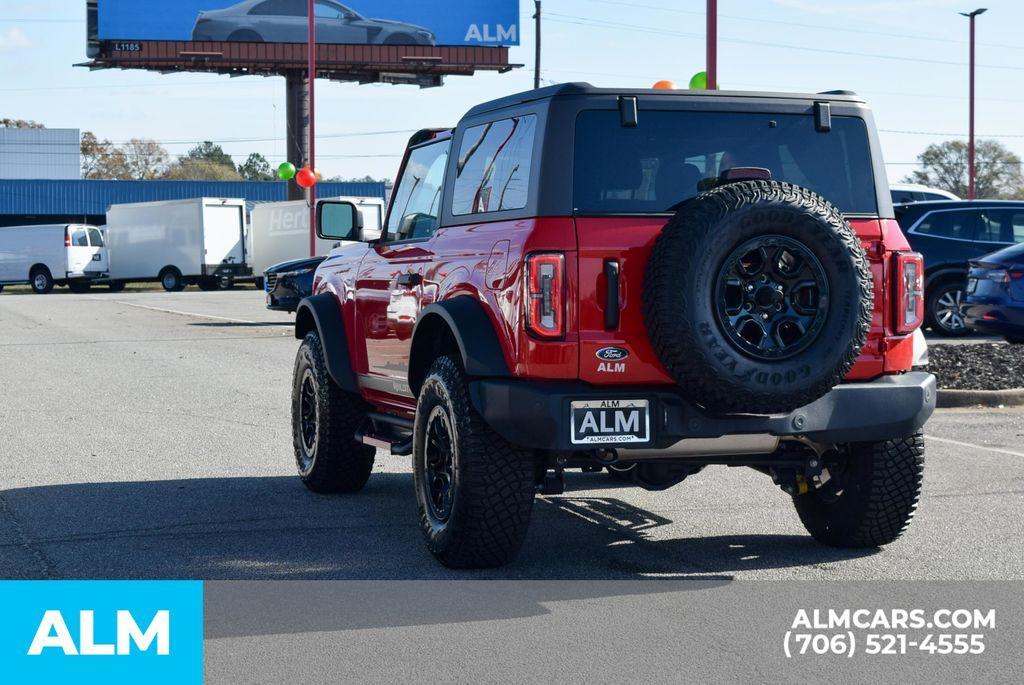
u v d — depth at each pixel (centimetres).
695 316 523
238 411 1178
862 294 541
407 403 710
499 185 594
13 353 1794
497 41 5506
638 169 563
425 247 663
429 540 609
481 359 564
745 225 524
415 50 5444
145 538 665
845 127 601
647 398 543
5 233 4512
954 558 614
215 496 786
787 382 532
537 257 543
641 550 638
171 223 4391
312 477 790
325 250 3906
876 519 618
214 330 2248
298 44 5306
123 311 2942
